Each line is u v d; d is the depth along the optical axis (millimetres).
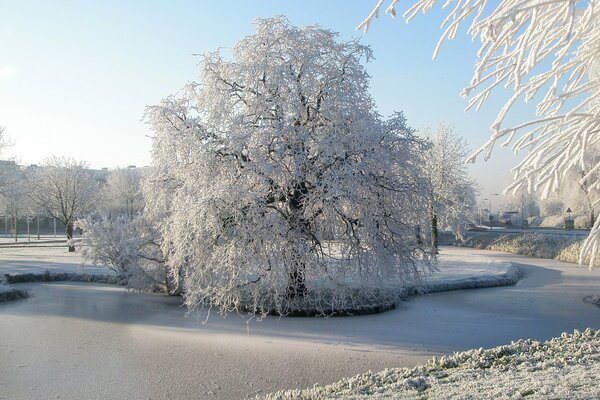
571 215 60875
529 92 4746
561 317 15070
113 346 12305
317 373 9922
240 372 10094
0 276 23438
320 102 16672
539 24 4336
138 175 66750
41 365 10766
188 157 16516
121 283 22797
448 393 5992
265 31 17016
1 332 13914
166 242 16500
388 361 10609
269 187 15727
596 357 7066
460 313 15891
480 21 4207
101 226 22922
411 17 4715
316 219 15766
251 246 14922
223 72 16984
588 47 4578
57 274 25469
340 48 17156
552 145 4531
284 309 15867
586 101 4496
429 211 17094
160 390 9141
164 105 16719
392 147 16062
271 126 15820
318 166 15586
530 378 6262
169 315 16281
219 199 14656
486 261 30156
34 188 50125
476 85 4418
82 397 8859
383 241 16188
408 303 17891
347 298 16828
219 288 15414
